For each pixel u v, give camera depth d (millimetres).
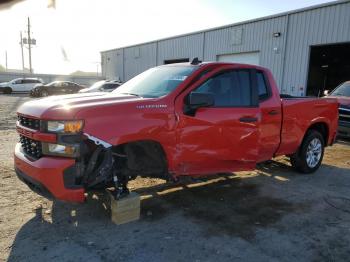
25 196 4621
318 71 27969
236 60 23016
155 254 3281
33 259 3113
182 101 4082
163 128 3877
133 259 3178
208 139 4285
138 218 4047
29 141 3727
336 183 5844
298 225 4059
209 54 25141
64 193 3365
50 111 3434
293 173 6391
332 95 10758
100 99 3855
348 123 9461
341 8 16219
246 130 4664
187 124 4082
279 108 5328
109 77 42188
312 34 17656
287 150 5762
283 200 4906
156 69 5121
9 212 4098
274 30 19812
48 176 3338
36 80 36375
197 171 4324
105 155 3594
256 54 21359
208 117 4250
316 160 6469
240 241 3605
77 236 3578
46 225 3803
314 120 6184
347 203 4867
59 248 3320
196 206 4555
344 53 22672
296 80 18719
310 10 17656
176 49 29000
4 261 3064
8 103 21938
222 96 4527
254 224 4047
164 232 3750
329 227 4027
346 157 8000
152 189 5148
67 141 3340
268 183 5707
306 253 3402
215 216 4242
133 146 3895
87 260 3133
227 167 4625
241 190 5289
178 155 4078
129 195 3973
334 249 3502
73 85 32281
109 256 3213
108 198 4430
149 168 4031
